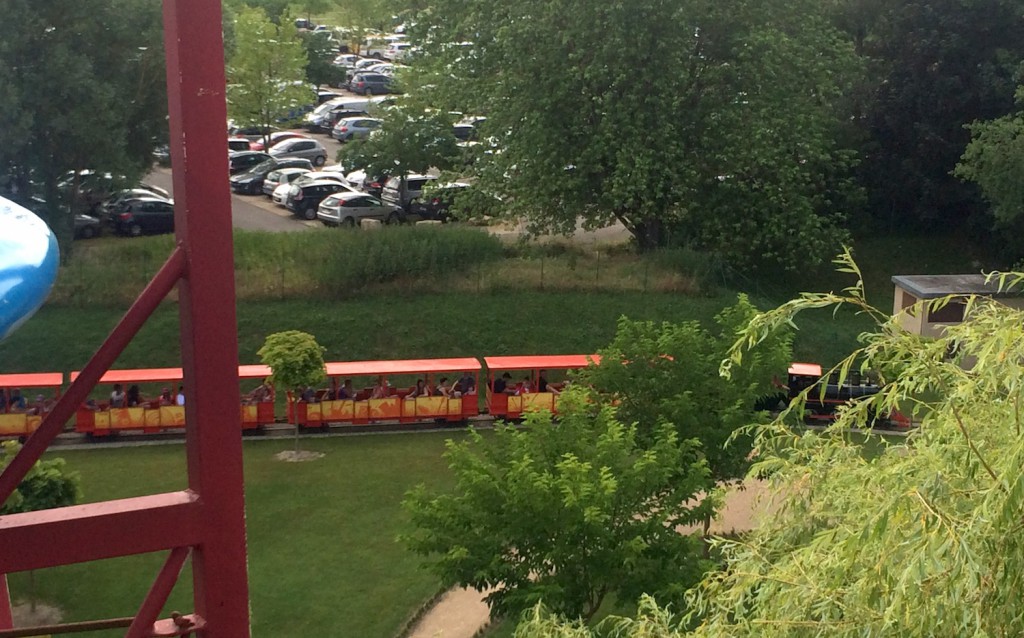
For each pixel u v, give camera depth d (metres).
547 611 12.70
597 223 41.69
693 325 22.47
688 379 21.12
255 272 37.31
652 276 39.69
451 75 42.19
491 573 15.83
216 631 5.19
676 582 15.31
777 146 41.34
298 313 36.19
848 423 10.70
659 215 41.81
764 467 11.29
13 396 30.30
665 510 16.25
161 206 44.78
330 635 19.84
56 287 35.47
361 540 23.83
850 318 42.28
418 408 31.70
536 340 36.47
